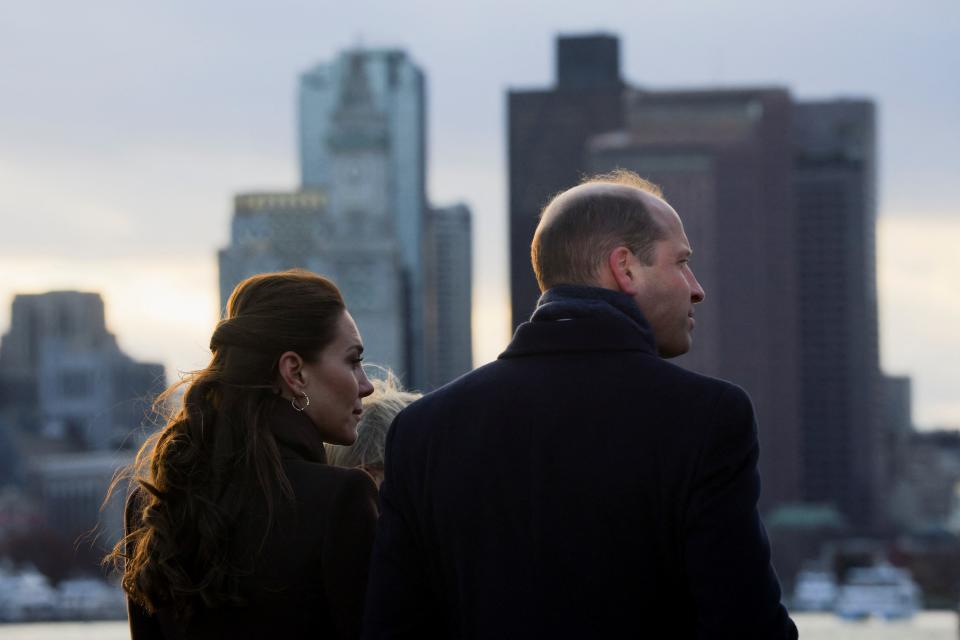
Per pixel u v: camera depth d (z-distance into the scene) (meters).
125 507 6.40
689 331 6.10
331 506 6.10
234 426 6.18
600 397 5.67
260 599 6.05
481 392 5.88
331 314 6.43
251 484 6.12
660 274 5.98
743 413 5.51
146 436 6.37
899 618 109.75
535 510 5.63
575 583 5.55
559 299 5.93
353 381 6.47
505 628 5.64
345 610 6.08
